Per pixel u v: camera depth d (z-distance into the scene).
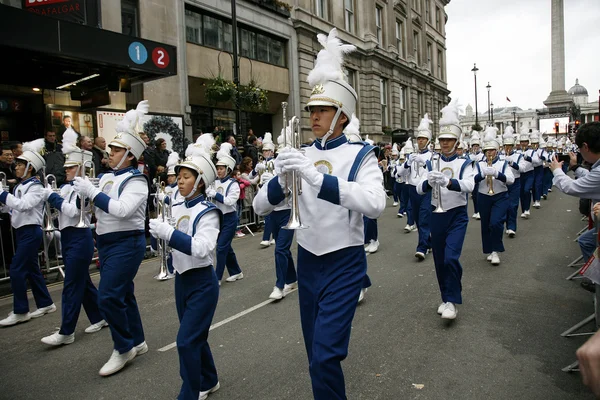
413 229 10.84
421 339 4.37
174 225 3.42
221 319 5.18
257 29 17.98
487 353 4.02
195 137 12.88
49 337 4.62
